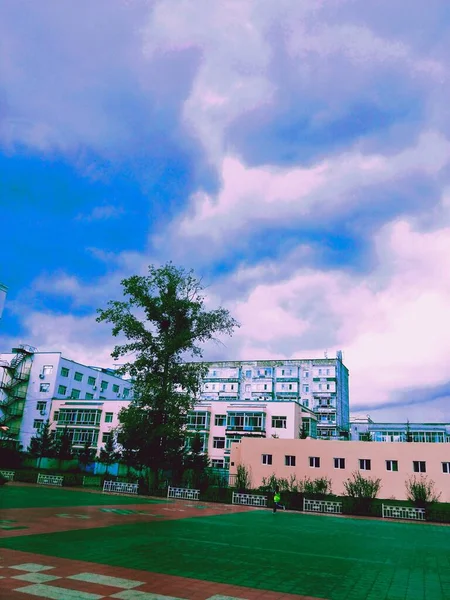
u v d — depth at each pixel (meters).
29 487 30.89
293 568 8.66
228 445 55.19
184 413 36.59
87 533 11.55
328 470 39.22
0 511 15.20
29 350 68.25
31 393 66.25
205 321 37.69
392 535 16.56
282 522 19.28
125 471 53.38
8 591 5.86
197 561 8.74
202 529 14.43
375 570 8.94
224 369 91.31
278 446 41.59
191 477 35.44
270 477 39.34
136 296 36.62
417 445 37.00
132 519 15.91
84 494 28.28
